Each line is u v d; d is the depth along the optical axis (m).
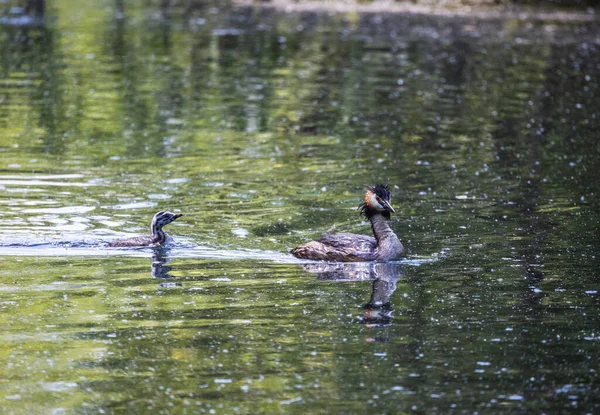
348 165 21.81
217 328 12.16
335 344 11.66
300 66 35.28
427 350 11.49
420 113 27.72
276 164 21.83
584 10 48.66
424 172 21.20
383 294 13.55
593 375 10.81
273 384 10.54
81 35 41.38
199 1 54.59
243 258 15.30
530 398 10.23
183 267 14.74
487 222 17.34
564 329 12.19
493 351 11.48
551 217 17.66
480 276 14.37
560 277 14.30
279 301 13.21
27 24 44.09
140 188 19.47
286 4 51.75
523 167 21.69
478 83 32.19
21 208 17.69
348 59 36.59
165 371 10.86
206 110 27.92
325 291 13.70
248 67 35.06
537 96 30.11
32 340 11.68
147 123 26.06
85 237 16.11
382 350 11.48
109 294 13.40
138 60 36.06
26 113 26.88
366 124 26.30
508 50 38.19
